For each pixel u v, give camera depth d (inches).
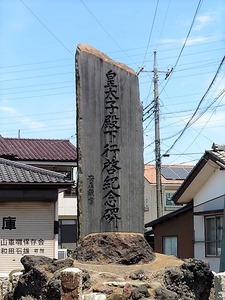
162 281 414.3
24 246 742.5
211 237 834.2
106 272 426.9
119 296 378.0
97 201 480.1
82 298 354.9
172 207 1517.0
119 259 460.8
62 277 359.6
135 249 468.4
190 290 416.5
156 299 384.8
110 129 490.9
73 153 1171.3
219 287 308.8
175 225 948.0
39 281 422.6
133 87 505.4
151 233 1065.5
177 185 1523.1
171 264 460.4
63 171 1138.0
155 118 1058.7
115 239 469.4
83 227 474.6
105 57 504.1
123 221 480.1
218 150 824.9
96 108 492.7
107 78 498.3
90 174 482.0
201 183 861.2
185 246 911.7
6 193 740.7
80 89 491.8
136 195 490.3
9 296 461.4
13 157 1058.7
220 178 816.9
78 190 480.1
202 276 422.6
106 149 487.8
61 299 357.4
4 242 738.8
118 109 495.2
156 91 1058.1
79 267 439.5
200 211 859.4
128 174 490.0
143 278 418.0
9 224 743.7
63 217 1237.1
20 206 749.3
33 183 739.4
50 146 1218.0
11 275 498.0
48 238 748.6
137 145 498.3
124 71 503.8
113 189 483.2
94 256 462.3
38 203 754.2
